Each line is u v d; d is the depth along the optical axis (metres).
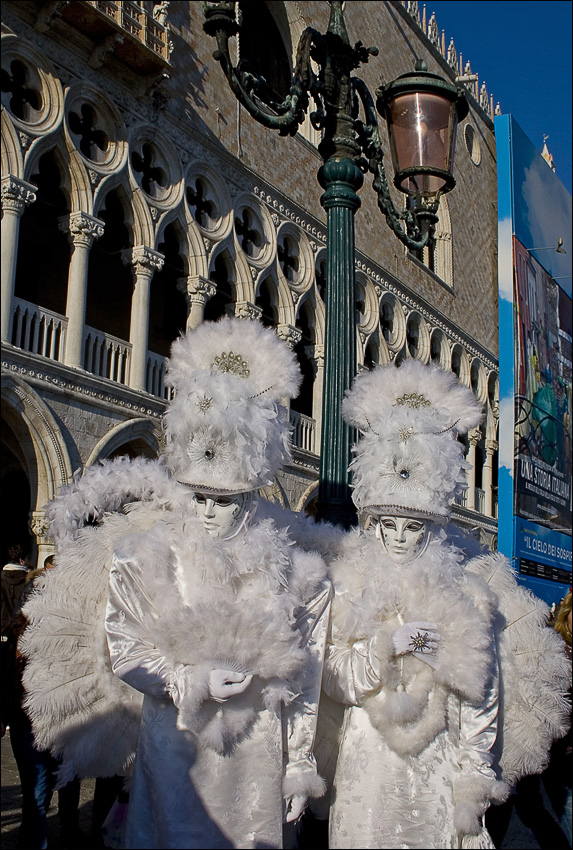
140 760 2.90
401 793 3.01
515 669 3.44
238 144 11.68
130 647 2.89
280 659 2.80
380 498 3.21
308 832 3.83
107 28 8.62
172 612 2.81
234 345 3.27
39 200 8.70
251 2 10.21
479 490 12.30
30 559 7.26
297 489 10.90
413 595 3.12
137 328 9.88
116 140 9.59
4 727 3.75
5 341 7.43
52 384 8.12
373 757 3.07
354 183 4.58
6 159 7.82
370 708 3.09
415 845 2.96
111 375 9.22
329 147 4.62
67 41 8.68
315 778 2.96
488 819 4.25
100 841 3.92
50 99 8.52
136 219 9.98
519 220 6.67
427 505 3.18
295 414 11.65
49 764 3.79
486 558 3.68
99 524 3.54
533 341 6.90
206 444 2.95
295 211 12.82
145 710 2.94
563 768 4.14
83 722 3.15
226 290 12.11
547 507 7.04
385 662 3.00
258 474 2.98
